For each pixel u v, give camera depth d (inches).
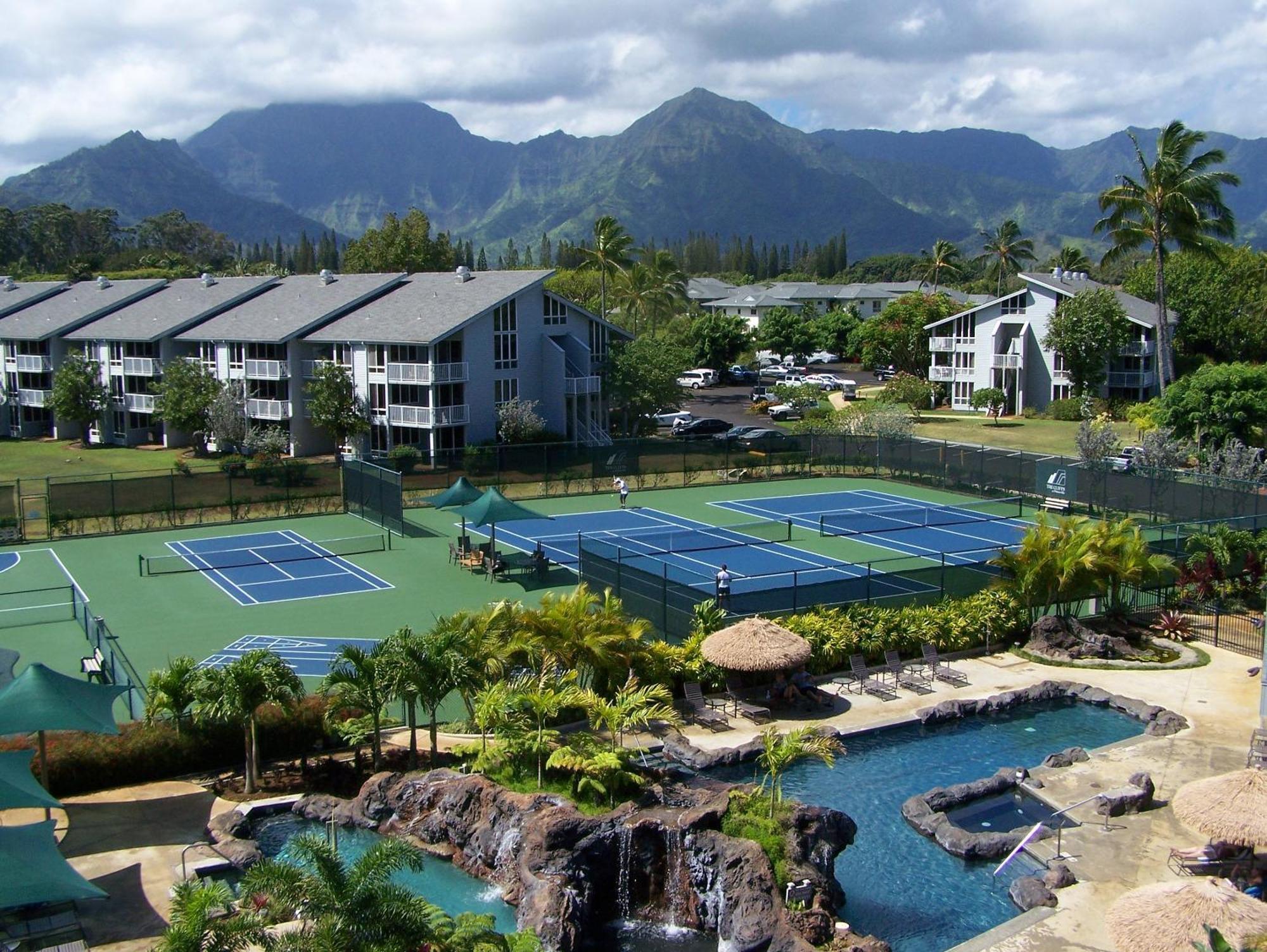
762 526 2165.4
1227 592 1572.3
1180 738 1148.5
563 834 858.8
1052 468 2383.1
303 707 1079.6
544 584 1718.8
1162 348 3070.9
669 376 3161.9
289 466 2336.4
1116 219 3102.9
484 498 1797.5
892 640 1348.4
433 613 1558.8
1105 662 1374.3
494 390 2883.9
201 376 3083.2
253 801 986.1
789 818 878.4
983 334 3791.8
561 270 5167.3
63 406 3240.7
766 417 3865.7
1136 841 930.7
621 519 2256.4
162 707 1029.2
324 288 3289.9
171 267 6948.8
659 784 970.1
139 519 2193.7
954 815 994.7
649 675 1197.7
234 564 1866.4
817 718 1198.9
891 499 2508.6
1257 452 2228.1
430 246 4677.7
